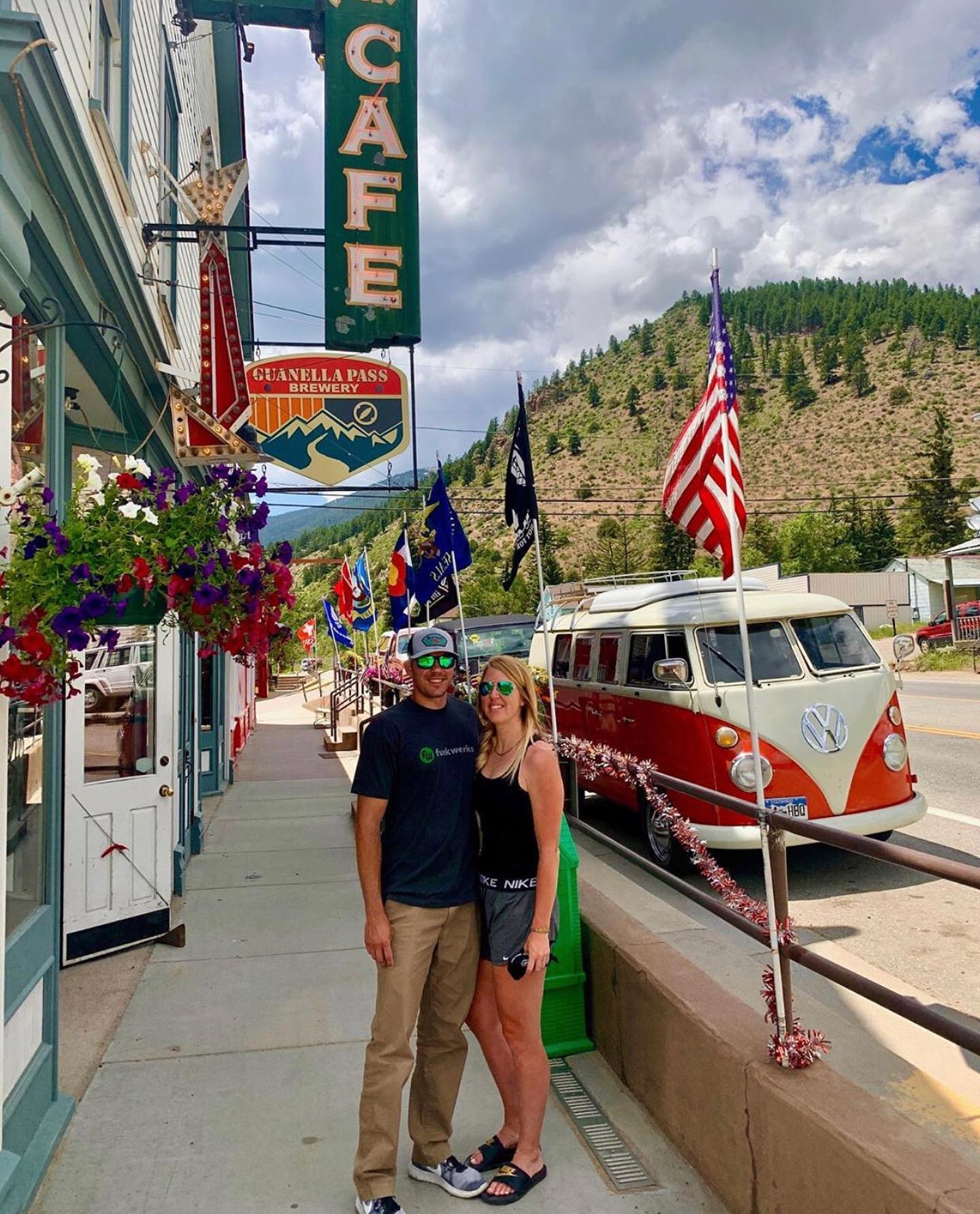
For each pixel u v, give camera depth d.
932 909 6.19
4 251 2.81
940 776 10.55
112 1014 4.66
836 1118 2.46
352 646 21.78
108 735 5.61
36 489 2.96
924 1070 3.83
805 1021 4.23
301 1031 4.43
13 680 2.51
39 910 3.41
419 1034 3.23
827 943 5.61
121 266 4.66
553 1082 3.81
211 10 7.41
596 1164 3.22
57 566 2.60
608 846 4.98
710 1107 3.05
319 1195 3.08
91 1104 3.71
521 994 3.08
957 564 46.66
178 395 5.81
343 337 6.91
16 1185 2.92
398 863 3.07
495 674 3.16
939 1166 2.20
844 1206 2.36
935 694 21.36
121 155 5.64
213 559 2.96
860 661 7.28
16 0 3.36
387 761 3.08
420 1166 3.15
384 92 6.94
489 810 3.14
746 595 7.71
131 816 5.68
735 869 7.29
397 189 6.91
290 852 8.39
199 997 4.89
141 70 6.39
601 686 8.62
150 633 5.86
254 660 3.41
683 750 6.97
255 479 3.11
